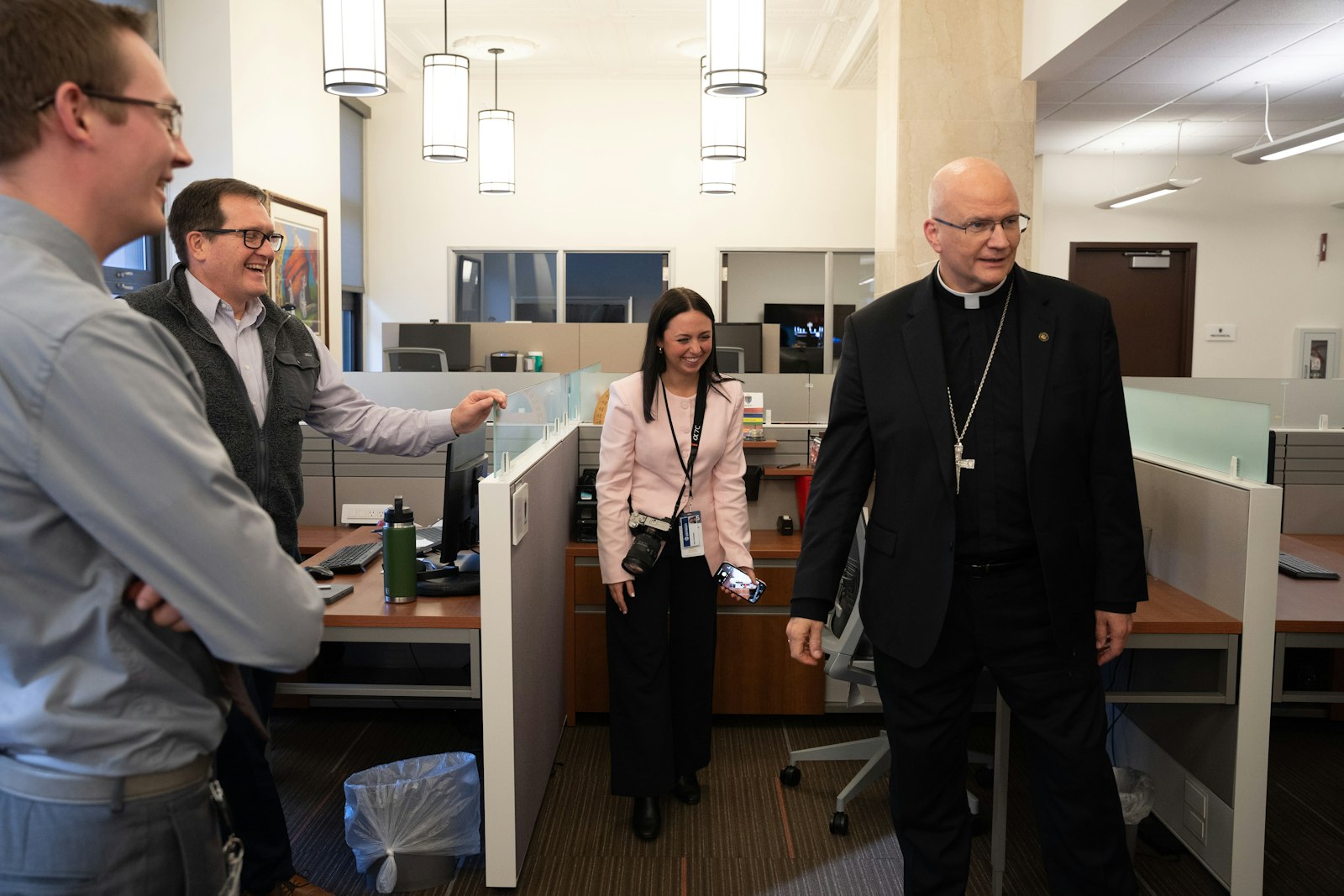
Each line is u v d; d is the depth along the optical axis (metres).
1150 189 7.09
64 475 0.75
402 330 6.70
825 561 1.91
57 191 0.82
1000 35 5.28
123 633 0.82
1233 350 8.59
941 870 1.87
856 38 7.29
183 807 0.87
